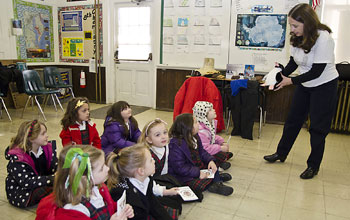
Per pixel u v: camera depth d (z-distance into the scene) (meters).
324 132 2.58
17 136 1.93
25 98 5.46
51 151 2.11
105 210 1.36
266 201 2.22
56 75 5.38
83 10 5.91
